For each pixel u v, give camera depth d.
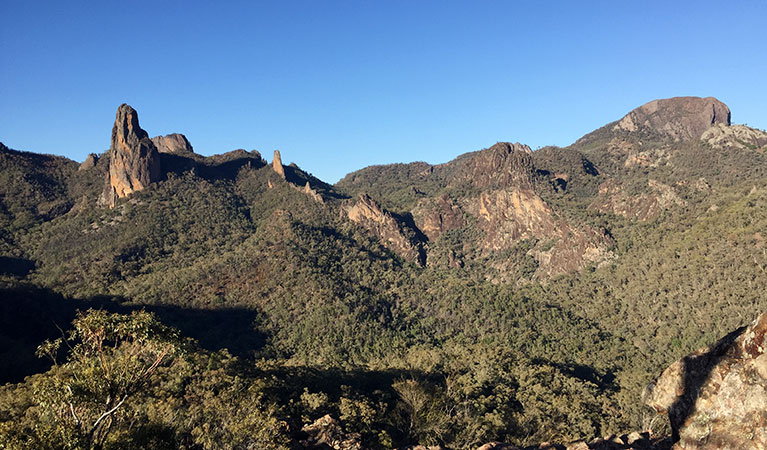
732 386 9.52
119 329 19.17
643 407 59.16
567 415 62.09
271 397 51.25
